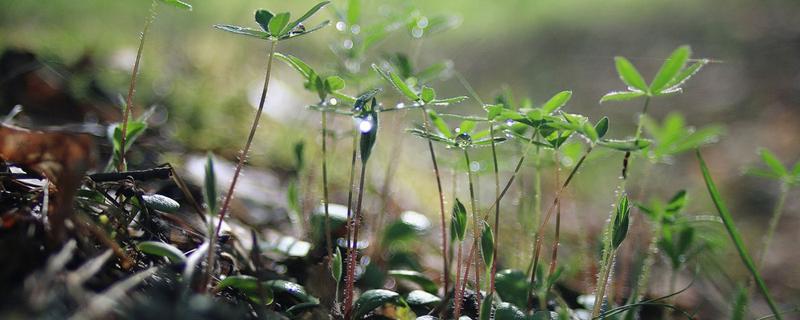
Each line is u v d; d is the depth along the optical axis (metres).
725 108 1.26
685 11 2.01
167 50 0.83
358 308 0.44
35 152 0.40
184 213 0.49
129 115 0.48
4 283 0.38
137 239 0.44
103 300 0.37
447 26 0.54
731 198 0.90
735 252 0.69
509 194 0.74
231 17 1.02
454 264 0.54
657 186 0.90
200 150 0.62
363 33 0.55
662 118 1.26
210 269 0.41
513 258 0.53
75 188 0.40
